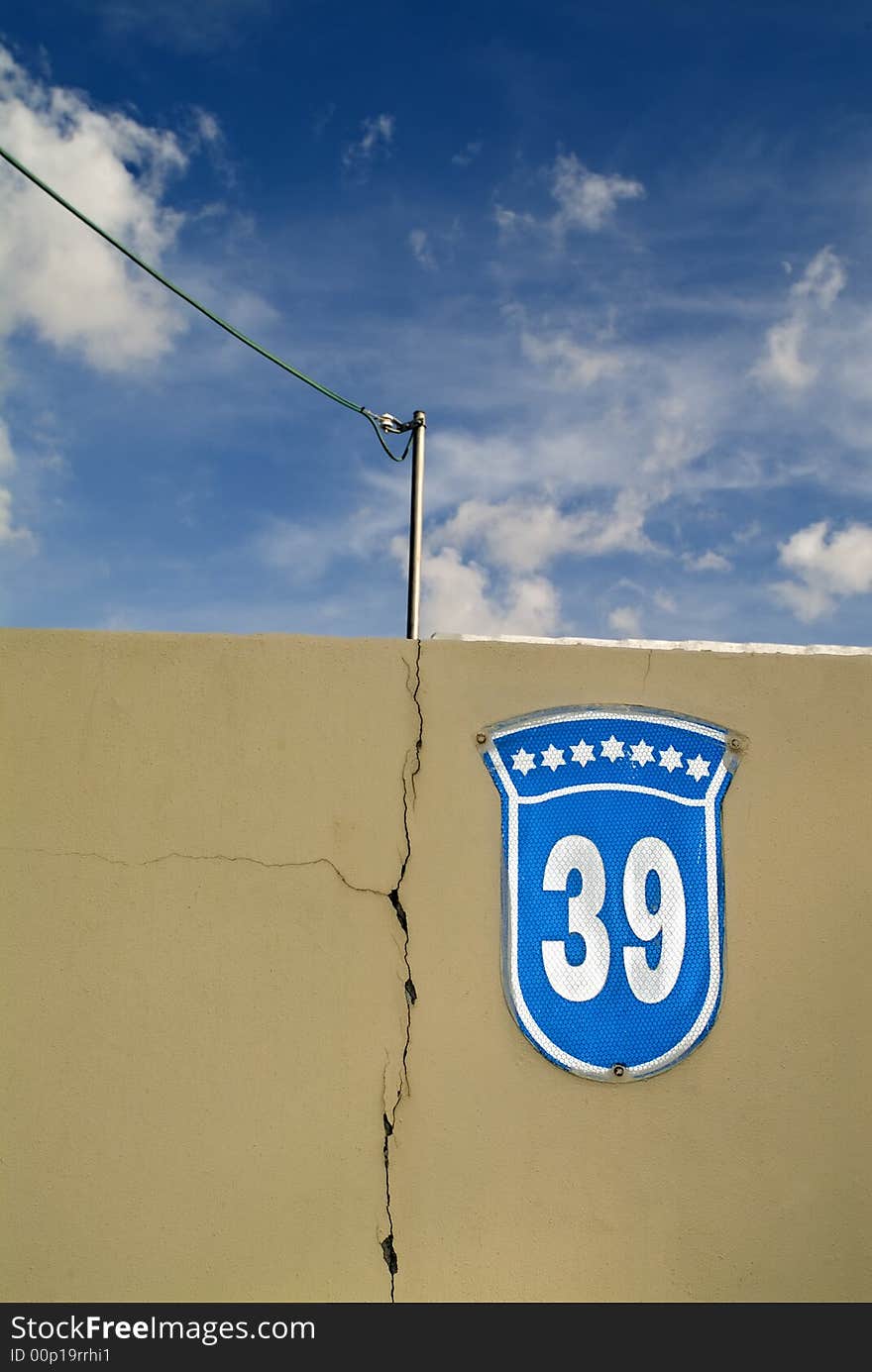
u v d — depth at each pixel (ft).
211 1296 9.12
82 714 9.78
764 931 9.88
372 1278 9.23
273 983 9.53
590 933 9.75
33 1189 9.18
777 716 10.20
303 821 9.77
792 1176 9.61
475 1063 9.53
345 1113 9.40
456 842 9.82
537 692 10.07
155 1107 9.32
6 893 9.50
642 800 9.96
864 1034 9.83
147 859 9.63
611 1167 9.48
